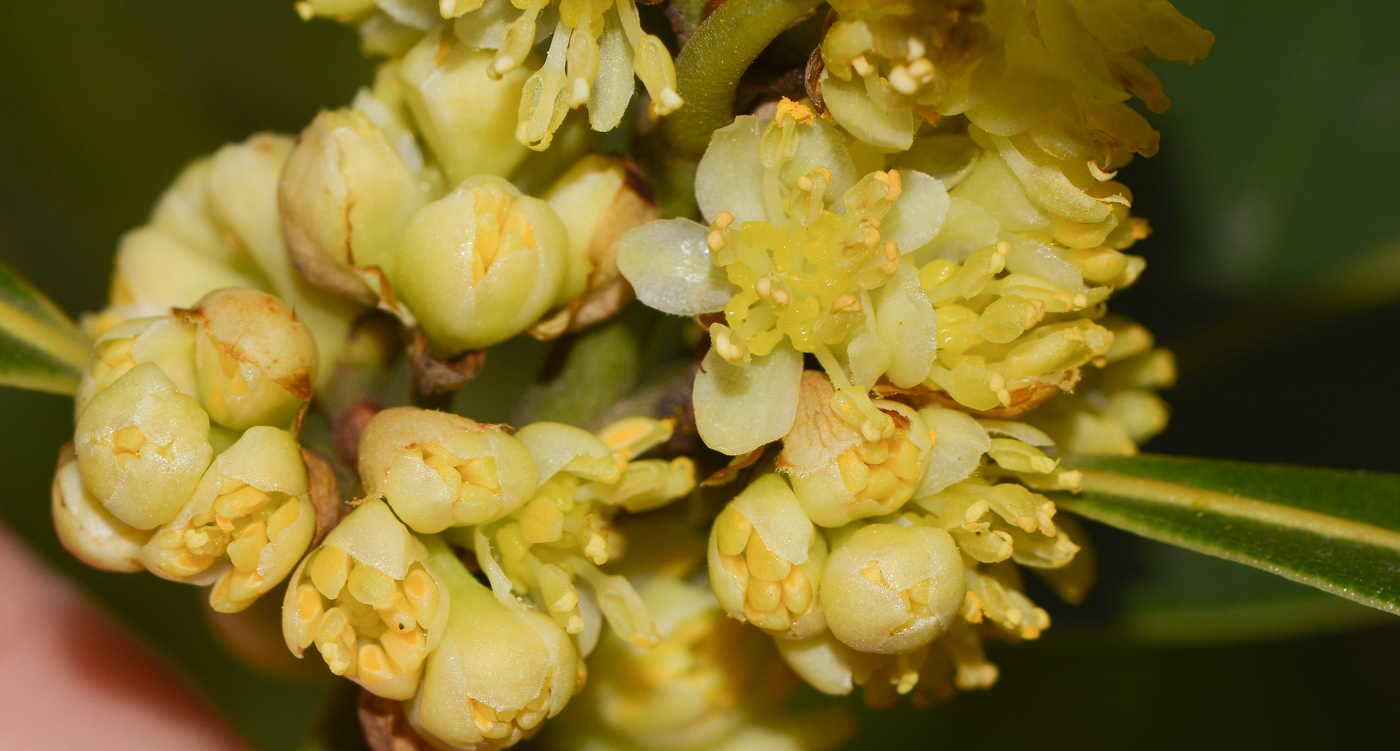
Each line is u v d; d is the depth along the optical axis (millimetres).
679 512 137
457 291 131
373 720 134
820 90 128
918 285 129
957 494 131
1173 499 136
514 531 131
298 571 129
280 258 138
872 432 127
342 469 137
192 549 128
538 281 132
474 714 129
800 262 129
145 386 129
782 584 129
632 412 138
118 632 174
